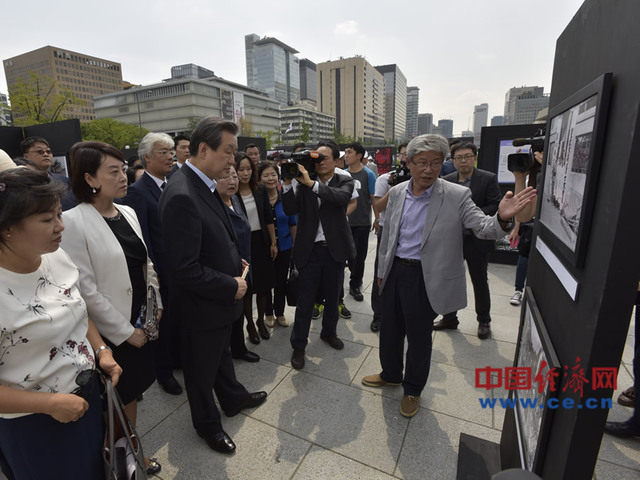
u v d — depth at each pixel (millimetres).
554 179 1340
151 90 74875
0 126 7066
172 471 1907
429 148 2010
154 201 2523
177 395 2578
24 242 1060
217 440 2018
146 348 1848
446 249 2129
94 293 1562
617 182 808
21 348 1066
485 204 3314
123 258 1688
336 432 2172
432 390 2557
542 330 1355
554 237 1284
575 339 1021
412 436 2127
